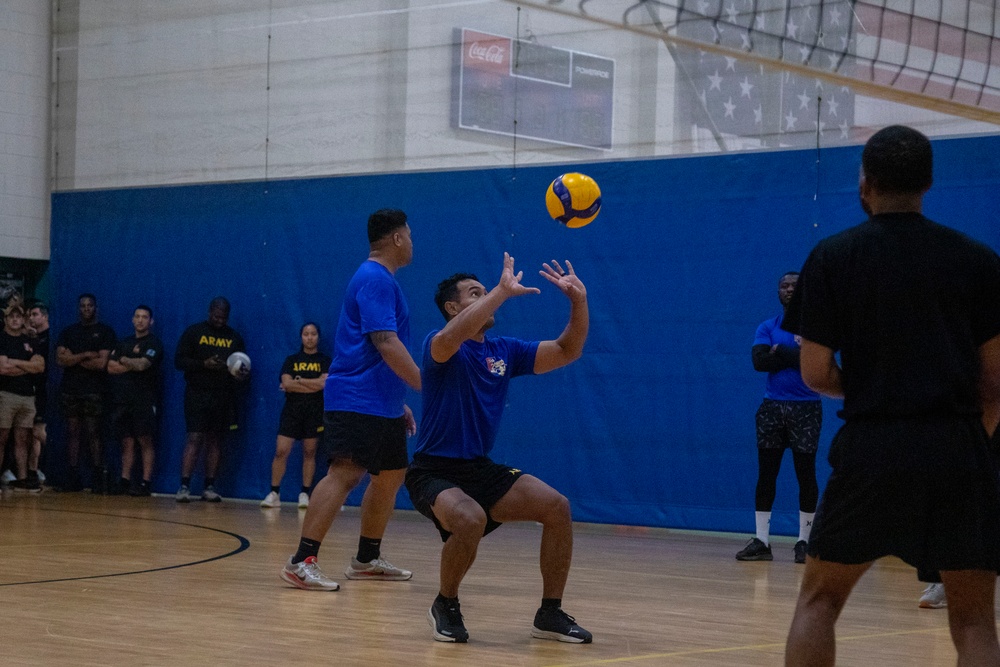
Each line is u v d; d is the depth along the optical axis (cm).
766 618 499
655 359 924
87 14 1239
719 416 900
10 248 1227
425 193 1032
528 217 983
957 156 833
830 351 265
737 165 905
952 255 259
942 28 865
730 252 904
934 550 252
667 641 436
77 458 1183
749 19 892
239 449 1114
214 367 1092
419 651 405
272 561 661
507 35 1011
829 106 885
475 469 442
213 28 1166
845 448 260
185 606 495
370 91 1080
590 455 942
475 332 423
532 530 928
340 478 563
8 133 1232
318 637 429
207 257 1146
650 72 948
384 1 1075
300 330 1090
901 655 416
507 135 1007
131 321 1189
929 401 253
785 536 879
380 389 561
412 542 799
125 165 1210
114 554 682
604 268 947
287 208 1106
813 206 880
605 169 952
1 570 604
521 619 485
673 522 910
